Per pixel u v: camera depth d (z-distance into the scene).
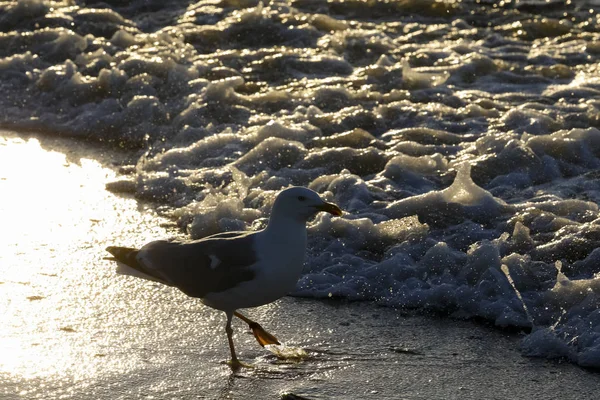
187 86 17.62
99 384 8.30
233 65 19.09
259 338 9.04
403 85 17.84
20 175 14.12
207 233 12.05
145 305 10.05
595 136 14.49
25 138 15.98
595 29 21.42
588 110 15.91
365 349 9.20
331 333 9.59
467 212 12.20
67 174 14.27
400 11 22.81
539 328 9.39
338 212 8.43
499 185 13.41
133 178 14.01
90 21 21.56
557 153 14.23
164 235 12.14
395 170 13.66
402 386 8.42
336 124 15.86
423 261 10.86
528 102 16.86
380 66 18.72
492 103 16.67
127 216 12.74
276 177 13.53
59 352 8.88
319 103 17.00
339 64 19.12
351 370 8.73
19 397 8.01
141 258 8.89
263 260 8.48
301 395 8.18
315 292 10.55
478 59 18.94
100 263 11.11
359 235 11.59
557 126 15.48
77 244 11.65
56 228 12.13
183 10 22.73
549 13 22.50
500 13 22.52
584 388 8.41
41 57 19.62
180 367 8.70
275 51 19.75
